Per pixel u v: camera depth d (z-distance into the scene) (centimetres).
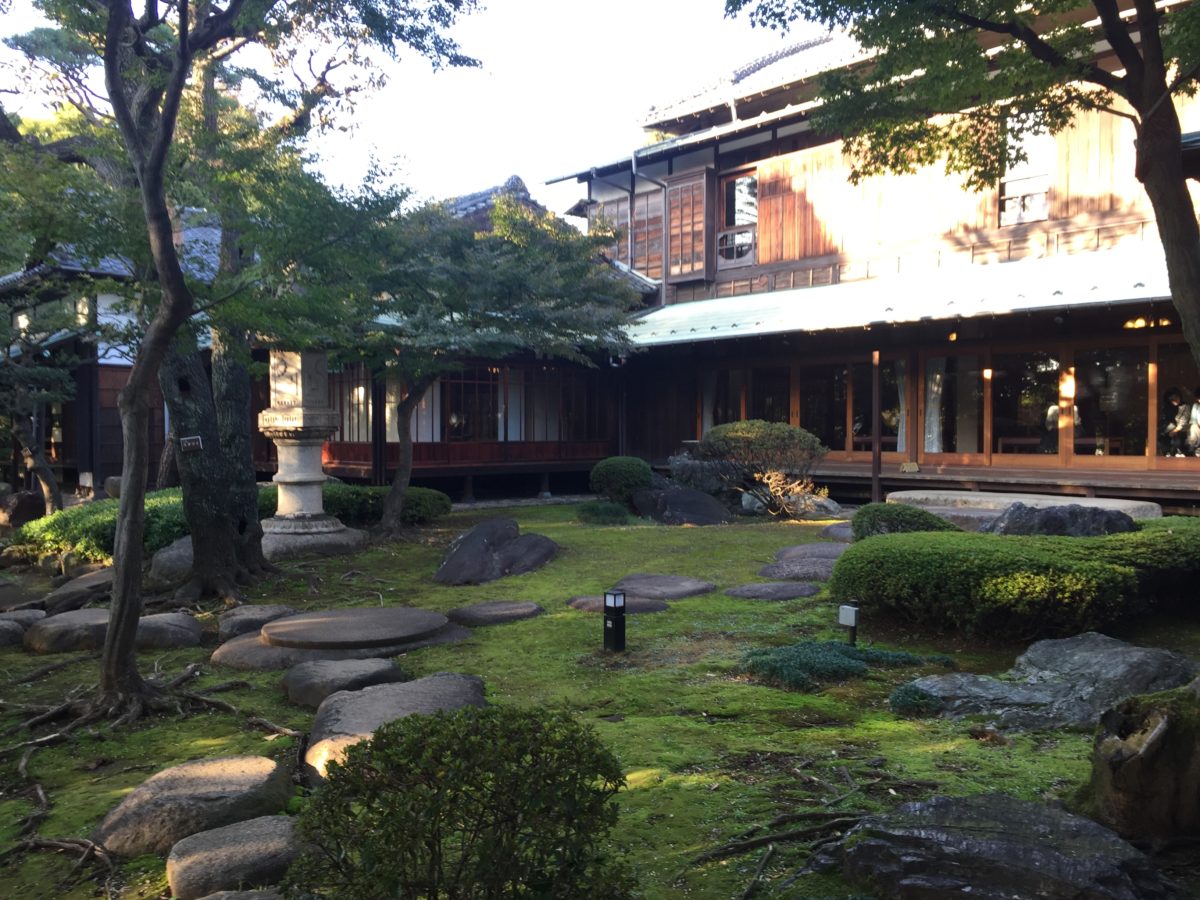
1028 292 1421
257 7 627
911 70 593
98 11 582
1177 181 447
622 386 2175
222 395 1023
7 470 2248
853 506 1723
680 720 510
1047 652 567
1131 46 473
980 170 634
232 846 338
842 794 391
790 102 1994
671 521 1481
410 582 1006
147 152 627
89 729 536
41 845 381
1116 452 1477
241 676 651
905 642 679
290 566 1089
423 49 709
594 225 1698
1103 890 270
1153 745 331
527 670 632
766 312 1814
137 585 571
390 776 233
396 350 1290
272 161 663
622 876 242
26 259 696
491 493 2047
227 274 662
